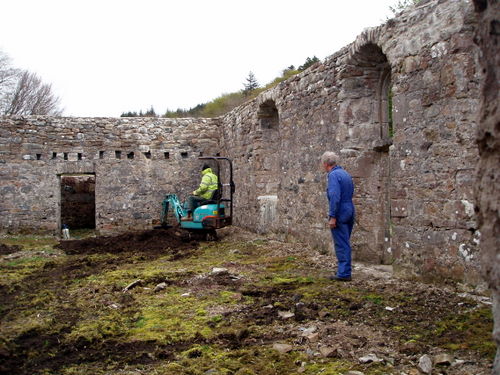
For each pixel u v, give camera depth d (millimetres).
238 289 5289
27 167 12773
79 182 15781
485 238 1844
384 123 6887
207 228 9969
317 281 5539
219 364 3174
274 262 7004
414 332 3568
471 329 3504
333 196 5430
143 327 4086
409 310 4102
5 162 12664
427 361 2961
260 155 10461
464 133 4672
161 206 13695
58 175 13062
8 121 12688
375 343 3406
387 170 6797
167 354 3426
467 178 4641
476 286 4520
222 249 8898
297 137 8414
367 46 6289
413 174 5289
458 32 4723
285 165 8961
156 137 13766
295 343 3520
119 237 10844
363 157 6812
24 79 25828
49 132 12938
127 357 3400
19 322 4301
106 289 5586
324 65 7402
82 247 9891
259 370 3051
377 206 6789
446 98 4867
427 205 5102
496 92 1804
